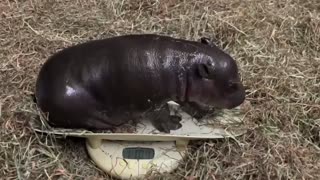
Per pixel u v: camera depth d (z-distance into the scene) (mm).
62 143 1036
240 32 1300
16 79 1128
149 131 1021
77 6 1359
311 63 1249
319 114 1126
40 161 1003
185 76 992
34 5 1346
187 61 990
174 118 1038
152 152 1024
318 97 1162
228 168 1008
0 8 1324
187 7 1373
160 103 1012
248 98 1144
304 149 1057
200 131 1030
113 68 985
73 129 1005
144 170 1007
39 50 1225
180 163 1027
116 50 997
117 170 1006
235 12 1359
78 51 1014
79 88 985
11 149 1005
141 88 989
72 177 992
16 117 1036
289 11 1392
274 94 1159
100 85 989
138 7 1381
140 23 1325
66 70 994
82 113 990
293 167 1019
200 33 1304
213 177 995
